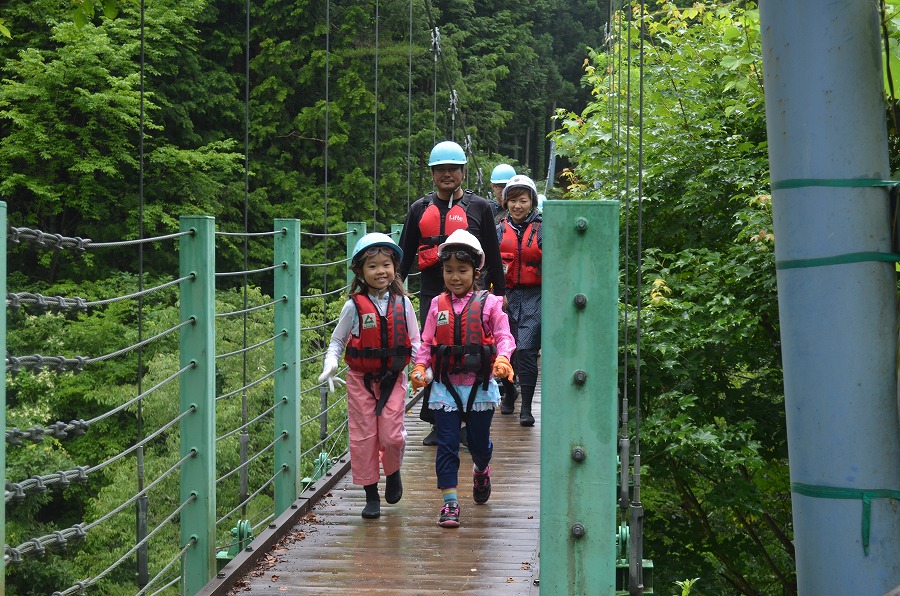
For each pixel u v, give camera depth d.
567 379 2.19
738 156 8.34
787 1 1.58
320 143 23.59
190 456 3.42
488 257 5.36
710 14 8.73
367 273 4.19
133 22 19.09
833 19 1.55
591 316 2.18
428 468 5.51
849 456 1.53
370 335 4.22
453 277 4.25
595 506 2.21
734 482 7.58
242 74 24.03
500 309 4.30
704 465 7.54
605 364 2.18
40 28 18.66
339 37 24.36
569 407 2.20
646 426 6.96
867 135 1.55
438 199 5.37
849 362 1.54
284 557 3.87
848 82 1.55
